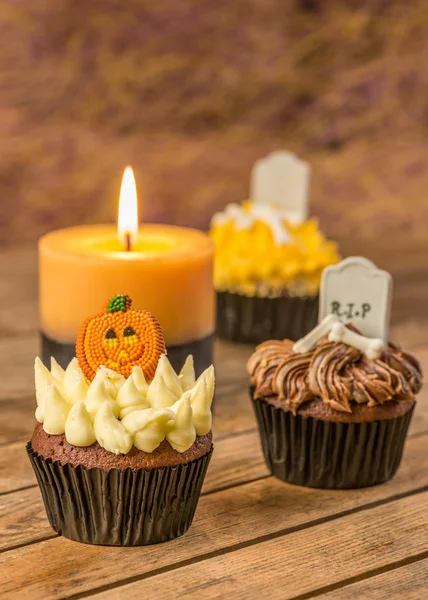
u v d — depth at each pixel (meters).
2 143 1.13
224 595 0.53
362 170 1.22
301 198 0.82
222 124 1.19
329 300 0.63
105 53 1.13
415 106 1.23
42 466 0.56
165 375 0.56
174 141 1.18
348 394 0.60
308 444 0.61
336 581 0.54
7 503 0.59
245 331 0.79
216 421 0.68
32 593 0.53
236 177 1.20
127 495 0.55
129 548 0.56
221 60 1.17
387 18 1.20
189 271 0.65
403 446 0.63
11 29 1.10
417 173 1.23
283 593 0.53
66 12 1.11
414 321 0.83
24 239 1.15
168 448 0.55
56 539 0.57
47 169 1.14
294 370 0.61
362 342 0.61
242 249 0.79
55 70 1.12
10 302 0.85
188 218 1.18
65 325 0.66
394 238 1.05
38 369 0.57
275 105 1.20
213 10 1.15
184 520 0.57
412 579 0.54
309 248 0.79
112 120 1.16
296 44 1.19
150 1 1.13
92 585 0.53
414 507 0.60
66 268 0.65
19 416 0.68
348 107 1.22
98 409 0.55
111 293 0.64
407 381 0.62
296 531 0.58
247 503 0.60
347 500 0.60
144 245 0.68
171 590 0.53
